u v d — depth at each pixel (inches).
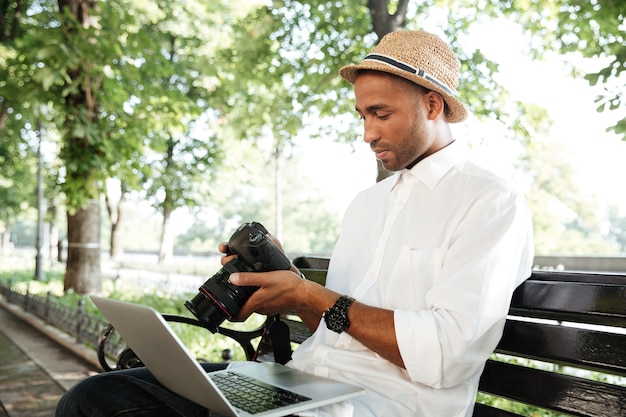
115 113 383.2
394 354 65.2
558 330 70.3
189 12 607.2
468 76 346.0
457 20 359.3
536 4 338.3
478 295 64.4
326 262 107.9
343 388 65.8
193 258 1662.2
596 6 255.4
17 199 1246.3
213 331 70.3
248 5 609.9
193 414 64.2
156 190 844.6
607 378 179.0
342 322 67.8
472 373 66.7
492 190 70.2
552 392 70.4
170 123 398.9
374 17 274.4
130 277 651.5
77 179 380.2
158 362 64.0
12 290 477.1
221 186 984.9
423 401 68.3
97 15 365.7
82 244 445.4
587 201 1497.3
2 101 511.8
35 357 253.9
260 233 71.9
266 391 65.9
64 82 369.7
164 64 389.1
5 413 171.3
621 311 64.5
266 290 69.4
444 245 71.0
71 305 368.2
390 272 75.1
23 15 515.5
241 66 411.8
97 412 65.6
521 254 72.4
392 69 71.1
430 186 75.0
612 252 1588.3
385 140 73.9
